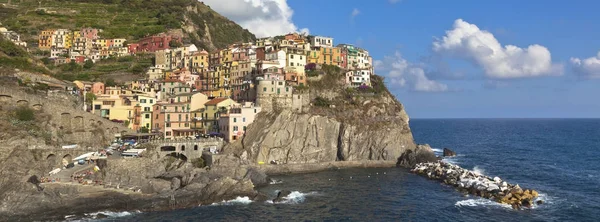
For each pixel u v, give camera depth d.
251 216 78.94
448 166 125.12
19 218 73.25
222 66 170.00
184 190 87.31
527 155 174.38
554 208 86.06
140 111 140.75
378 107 161.50
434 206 87.38
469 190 99.31
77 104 132.00
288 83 151.62
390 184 108.19
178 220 75.50
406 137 148.38
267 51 176.38
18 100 109.81
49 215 74.62
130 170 95.50
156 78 175.50
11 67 140.00
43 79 139.75
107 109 136.12
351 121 146.75
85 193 81.62
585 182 113.56
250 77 160.38
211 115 141.25
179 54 195.38
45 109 113.88
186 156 121.31
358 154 138.75
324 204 88.25
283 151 129.00
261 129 131.12
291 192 97.38
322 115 142.50
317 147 135.25
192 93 148.62
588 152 185.25
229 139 131.88
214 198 87.19
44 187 80.88
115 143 119.94
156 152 113.19
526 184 110.31
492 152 186.62
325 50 185.50
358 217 80.00
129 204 79.75
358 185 106.75
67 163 103.62
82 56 196.50
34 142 101.94
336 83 167.88
